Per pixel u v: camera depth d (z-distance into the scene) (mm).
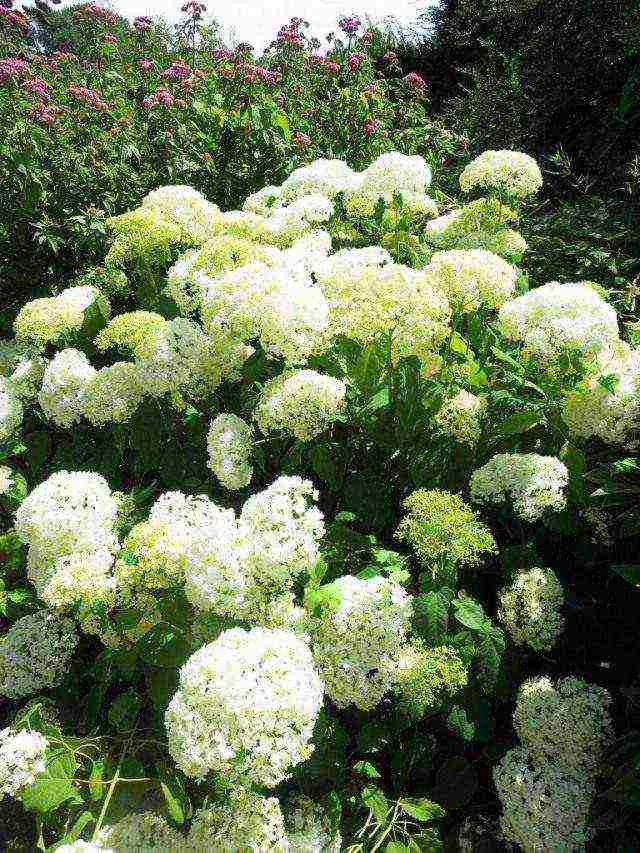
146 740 1016
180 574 957
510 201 1626
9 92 2270
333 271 1312
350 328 1146
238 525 997
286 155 2178
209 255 1305
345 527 1099
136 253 1453
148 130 2221
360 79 2521
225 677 790
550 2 3062
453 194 2441
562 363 1140
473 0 3832
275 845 832
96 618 1052
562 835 887
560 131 2984
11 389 1486
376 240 1664
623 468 1075
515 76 3021
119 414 1301
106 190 2053
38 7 2865
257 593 914
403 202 1634
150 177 2109
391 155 1663
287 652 825
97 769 968
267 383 1222
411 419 1125
